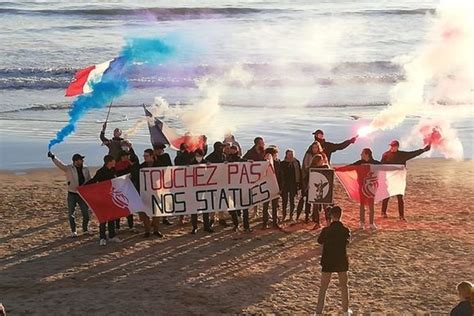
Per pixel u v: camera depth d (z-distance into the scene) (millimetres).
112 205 13938
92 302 11227
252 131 26766
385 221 15844
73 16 55062
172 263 13031
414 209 16938
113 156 15422
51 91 34469
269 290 11742
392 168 15258
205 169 14648
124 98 32250
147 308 11000
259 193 14836
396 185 15406
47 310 10914
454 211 16750
